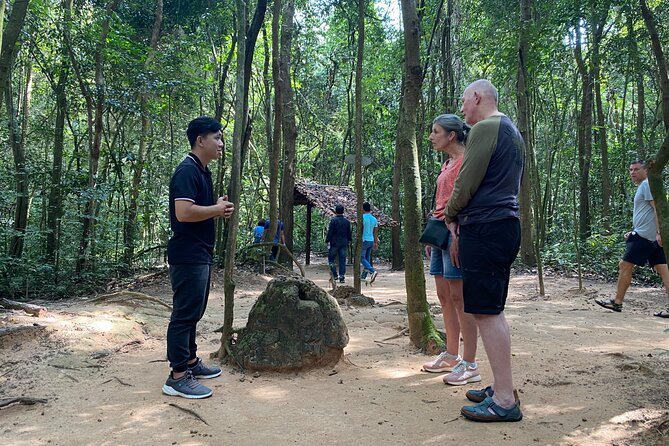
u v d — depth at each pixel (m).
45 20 8.20
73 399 2.98
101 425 2.60
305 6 15.48
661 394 2.92
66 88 9.60
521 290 8.34
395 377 3.41
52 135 9.73
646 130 16.28
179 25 13.54
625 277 5.93
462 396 3.02
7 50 5.16
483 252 2.66
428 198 16.36
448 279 3.26
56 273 8.02
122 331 4.50
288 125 12.02
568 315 5.79
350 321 5.39
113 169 10.22
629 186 15.26
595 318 5.57
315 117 20.19
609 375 3.33
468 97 2.96
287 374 3.45
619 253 10.52
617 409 2.72
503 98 15.45
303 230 20.97
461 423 2.60
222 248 10.49
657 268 5.72
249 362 3.47
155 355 3.98
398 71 16.66
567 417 2.65
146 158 12.13
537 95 10.89
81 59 8.55
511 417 2.60
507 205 2.67
